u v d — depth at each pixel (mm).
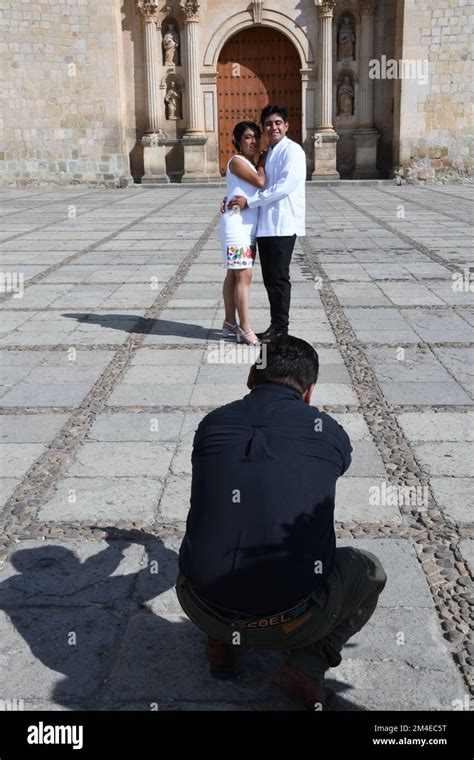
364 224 14758
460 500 3887
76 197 21891
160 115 26125
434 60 24719
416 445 4559
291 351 2746
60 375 5930
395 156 25719
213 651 2637
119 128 25250
